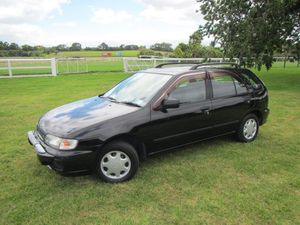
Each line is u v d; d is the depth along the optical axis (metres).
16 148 6.42
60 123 4.82
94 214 4.00
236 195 4.41
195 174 5.10
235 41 14.62
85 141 4.51
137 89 5.69
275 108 10.02
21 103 11.30
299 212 4.00
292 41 15.22
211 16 15.62
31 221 3.86
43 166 5.48
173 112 5.33
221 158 5.77
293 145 6.50
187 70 5.80
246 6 14.49
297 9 14.59
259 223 3.78
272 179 4.93
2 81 18.48
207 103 5.80
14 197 4.42
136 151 5.04
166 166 5.42
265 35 14.17
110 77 20.38
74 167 4.50
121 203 4.24
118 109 5.12
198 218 3.88
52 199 4.36
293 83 16.30
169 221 3.82
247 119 6.57
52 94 13.26
